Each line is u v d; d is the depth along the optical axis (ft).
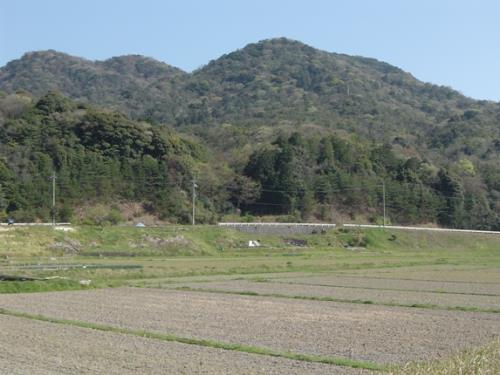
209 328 99.04
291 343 86.58
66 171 451.94
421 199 554.05
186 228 364.79
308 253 346.74
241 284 179.73
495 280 198.29
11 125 491.31
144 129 508.12
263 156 535.19
